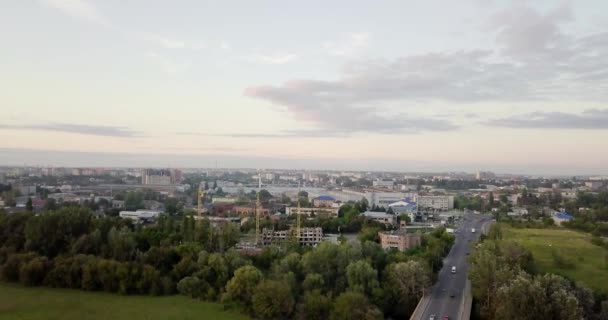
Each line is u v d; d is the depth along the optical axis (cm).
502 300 19750
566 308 18738
